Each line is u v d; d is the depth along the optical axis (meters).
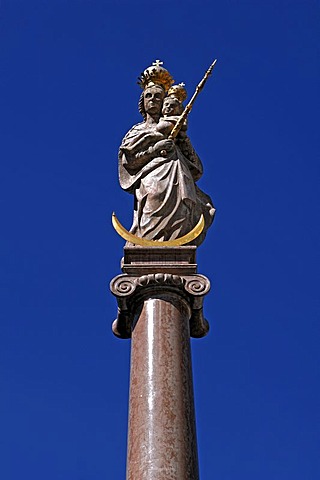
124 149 15.54
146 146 15.53
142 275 13.89
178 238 14.38
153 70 16.62
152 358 12.88
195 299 13.73
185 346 13.20
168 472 11.59
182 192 14.84
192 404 12.56
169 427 12.05
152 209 14.72
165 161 15.34
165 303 13.56
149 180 15.05
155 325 13.29
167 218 14.62
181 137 15.80
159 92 16.36
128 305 13.88
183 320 13.53
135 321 13.57
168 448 11.82
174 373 12.71
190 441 12.04
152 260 14.03
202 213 15.28
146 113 16.36
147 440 11.94
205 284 13.77
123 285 13.77
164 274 13.73
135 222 14.97
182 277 13.84
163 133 15.65
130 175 15.57
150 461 11.70
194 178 15.91
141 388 12.59
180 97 16.38
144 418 12.20
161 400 12.34
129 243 14.39
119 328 14.22
